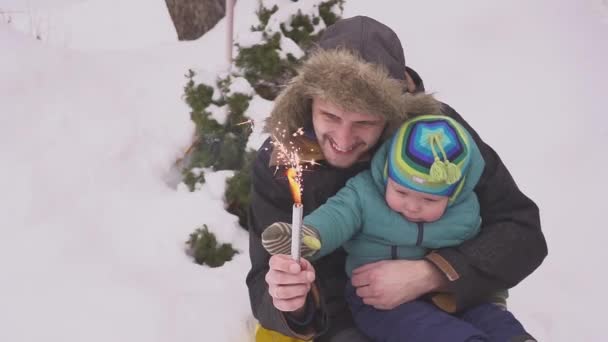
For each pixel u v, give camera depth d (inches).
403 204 73.2
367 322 77.5
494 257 76.3
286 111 75.4
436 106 76.6
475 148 76.0
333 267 84.2
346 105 69.9
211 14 209.5
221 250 113.7
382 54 77.3
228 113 124.4
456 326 72.3
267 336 81.3
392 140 74.6
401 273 74.9
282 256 65.2
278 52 123.3
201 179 126.9
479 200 80.4
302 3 129.0
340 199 76.7
